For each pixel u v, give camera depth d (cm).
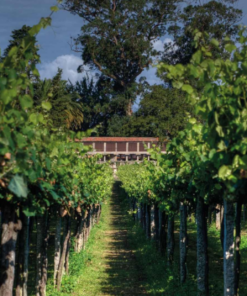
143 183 2431
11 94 475
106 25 7269
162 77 6906
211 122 549
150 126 6912
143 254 2212
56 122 3919
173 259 1867
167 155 1113
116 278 1769
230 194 702
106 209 4688
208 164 706
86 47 7550
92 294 1515
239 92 526
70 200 1157
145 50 7350
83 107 7588
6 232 702
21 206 733
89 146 1045
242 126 516
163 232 2089
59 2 504
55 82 4225
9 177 557
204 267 1189
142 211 3269
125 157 7262
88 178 1631
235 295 830
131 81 7925
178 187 1227
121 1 7575
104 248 2558
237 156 520
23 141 507
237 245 827
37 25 499
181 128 6800
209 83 532
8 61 502
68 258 1778
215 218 2933
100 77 8050
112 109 7900
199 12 7162
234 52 537
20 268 1023
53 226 3053
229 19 7244
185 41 7556
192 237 2666
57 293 1439
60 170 894
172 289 1423
